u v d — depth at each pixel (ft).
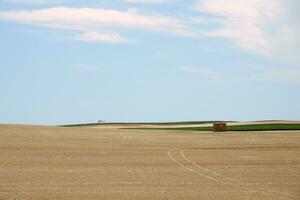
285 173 118.73
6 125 260.21
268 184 104.06
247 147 177.68
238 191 96.02
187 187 99.71
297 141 200.03
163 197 89.66
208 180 108.37
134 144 184.24
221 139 209.87
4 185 100.37
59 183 103.04
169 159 142.51
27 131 229.45
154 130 270.87
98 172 118.01
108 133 238.07
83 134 226.17
